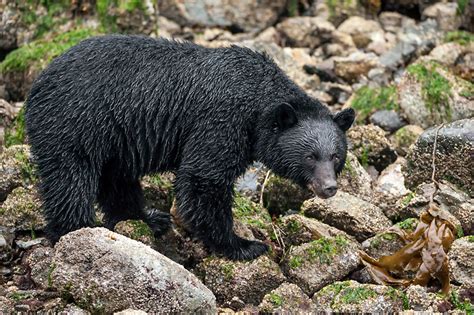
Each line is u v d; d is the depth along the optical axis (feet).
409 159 45.01
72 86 38.40
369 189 45.78
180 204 39.37
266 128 39.11
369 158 49.32
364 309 34.96
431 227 38.17
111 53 39.04
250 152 39.65
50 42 57.00
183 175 39.01
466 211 41.65
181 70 39.14
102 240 34.12
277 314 35.27
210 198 38.93
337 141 39.65
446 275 37.19
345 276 38.09
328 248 38.24
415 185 45.01
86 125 38.19
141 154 39.50
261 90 39.27
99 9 59.36
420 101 53.42
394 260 38.22
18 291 36.73
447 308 35.19
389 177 47.39
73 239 34.50
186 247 41.50
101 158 39.06
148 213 43.06
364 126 49.90
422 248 38.01
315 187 38.91
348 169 45.73
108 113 38.40
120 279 33.37
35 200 42.37
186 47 39.96
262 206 44.80
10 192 43.91
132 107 38.65
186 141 39.14
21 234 42.16
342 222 42.11
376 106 54.75
